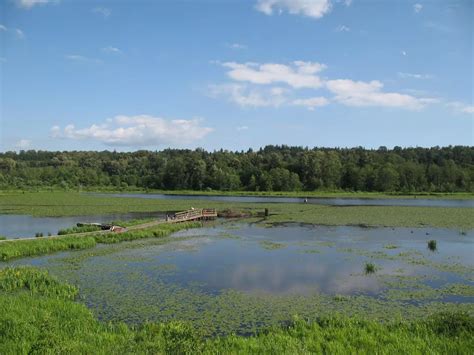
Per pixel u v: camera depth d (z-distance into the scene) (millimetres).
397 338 13312
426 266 26125
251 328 15688
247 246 33812
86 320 15406
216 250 31969
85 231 39438
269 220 54250
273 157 162750
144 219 50812
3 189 130625
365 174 135625
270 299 19188
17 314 15102
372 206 77062
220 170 146750
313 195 118312
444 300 19125
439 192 126000
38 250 30609
